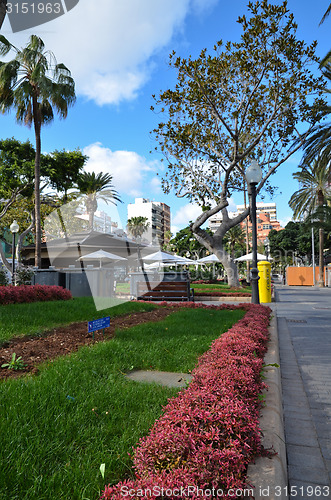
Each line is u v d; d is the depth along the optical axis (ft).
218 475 5.37
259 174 35.01
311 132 61.67
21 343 15.83
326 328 27.50
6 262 73.67
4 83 56.65
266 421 8.23
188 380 11.73
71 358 12.99
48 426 7.60
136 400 9.69
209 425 6.28
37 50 57.47
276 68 43.78
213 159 57.57
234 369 9.33
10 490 5.64
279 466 6.44
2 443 6.72
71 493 5.80
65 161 78.43
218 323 23.00
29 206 83.71
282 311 40.14
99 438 7.43
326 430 9.82
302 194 119.24
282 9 39.65
